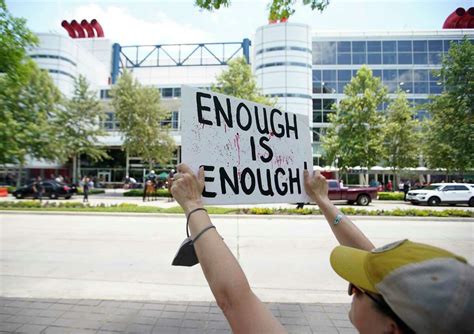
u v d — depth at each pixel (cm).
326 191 167
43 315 316
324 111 3719
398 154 2584
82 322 302
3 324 295
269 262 552
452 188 1853
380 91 2355
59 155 2452
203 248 94
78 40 5047
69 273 480
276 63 3575
